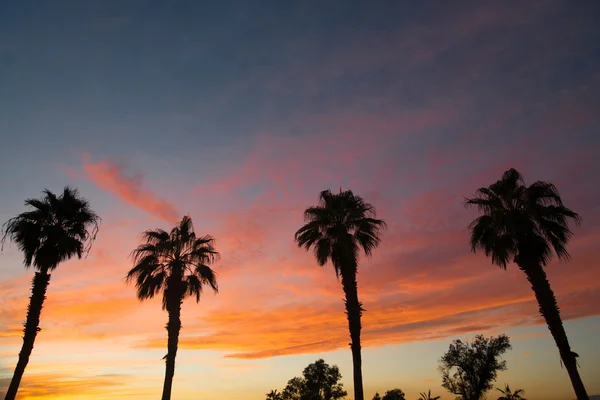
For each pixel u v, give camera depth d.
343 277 24.25
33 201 23.80
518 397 44.78
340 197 26.62
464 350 48.12
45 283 22.44
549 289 21.33
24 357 20.73
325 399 54.09
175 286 27.45
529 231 21.75
